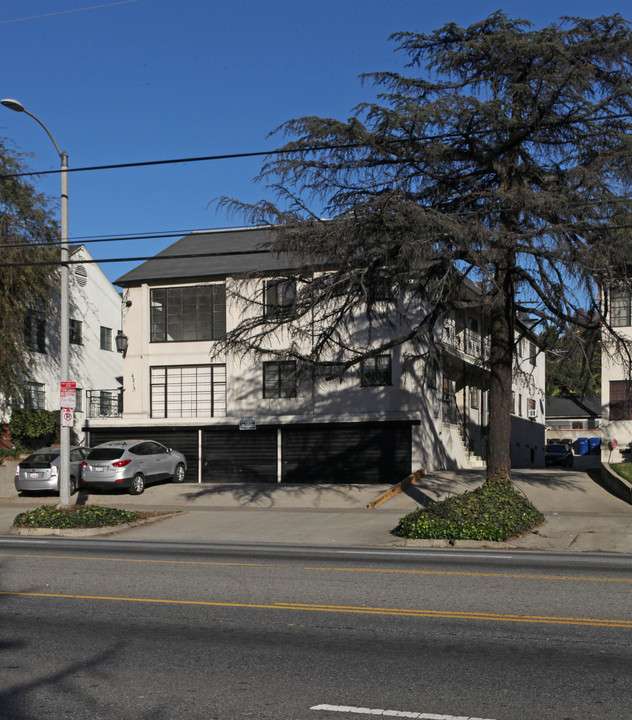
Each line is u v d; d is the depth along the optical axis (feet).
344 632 25.52
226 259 108.58
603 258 52.26
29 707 18.66
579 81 53.72
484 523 51.57
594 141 57.52
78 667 21.89
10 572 37.60
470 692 19.36
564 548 49.03
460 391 118.11
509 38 54.95
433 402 99.66
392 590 32.27
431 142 58.03
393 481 93.86
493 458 61.36
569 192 55.77
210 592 32.27
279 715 17.94
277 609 28.99
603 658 22.17
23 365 97.76
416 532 52.44
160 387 106.42
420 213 53.52
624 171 54.95
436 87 60.49
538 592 31.50
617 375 92.07
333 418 96.84
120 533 59.93
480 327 121.90
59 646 24.09
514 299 63.21
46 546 49.29
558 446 137.90
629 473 76.23
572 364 63.57
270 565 39.58
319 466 97.35
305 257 62.49
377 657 22.56
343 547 50.34
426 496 78.23
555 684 19.92
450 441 107.04
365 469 95.35
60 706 18.71
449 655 22.66
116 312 134.41
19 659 22.72
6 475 90.33
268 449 99.81
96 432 106.42
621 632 25.05
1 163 95.35
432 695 19.17
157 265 109.29
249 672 21.27
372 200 56.03
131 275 107.45
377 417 94.84
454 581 34.19
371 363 95.91
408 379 94.38
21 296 96.53
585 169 54.24
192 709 18.42
